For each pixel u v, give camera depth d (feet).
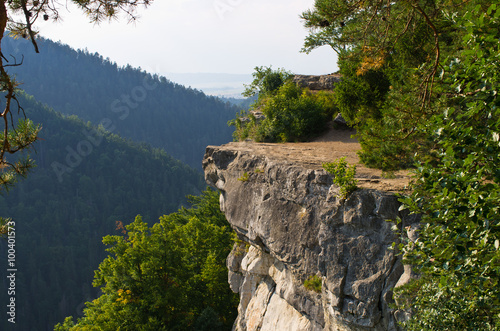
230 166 51.21
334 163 35.37
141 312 88.69
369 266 30.89
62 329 118.93
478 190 15.49
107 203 622.13
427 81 26.13
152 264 91.09
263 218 42.24
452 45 30.68
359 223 31.65
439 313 20.94
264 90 96.17
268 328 46.01
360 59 33.30
